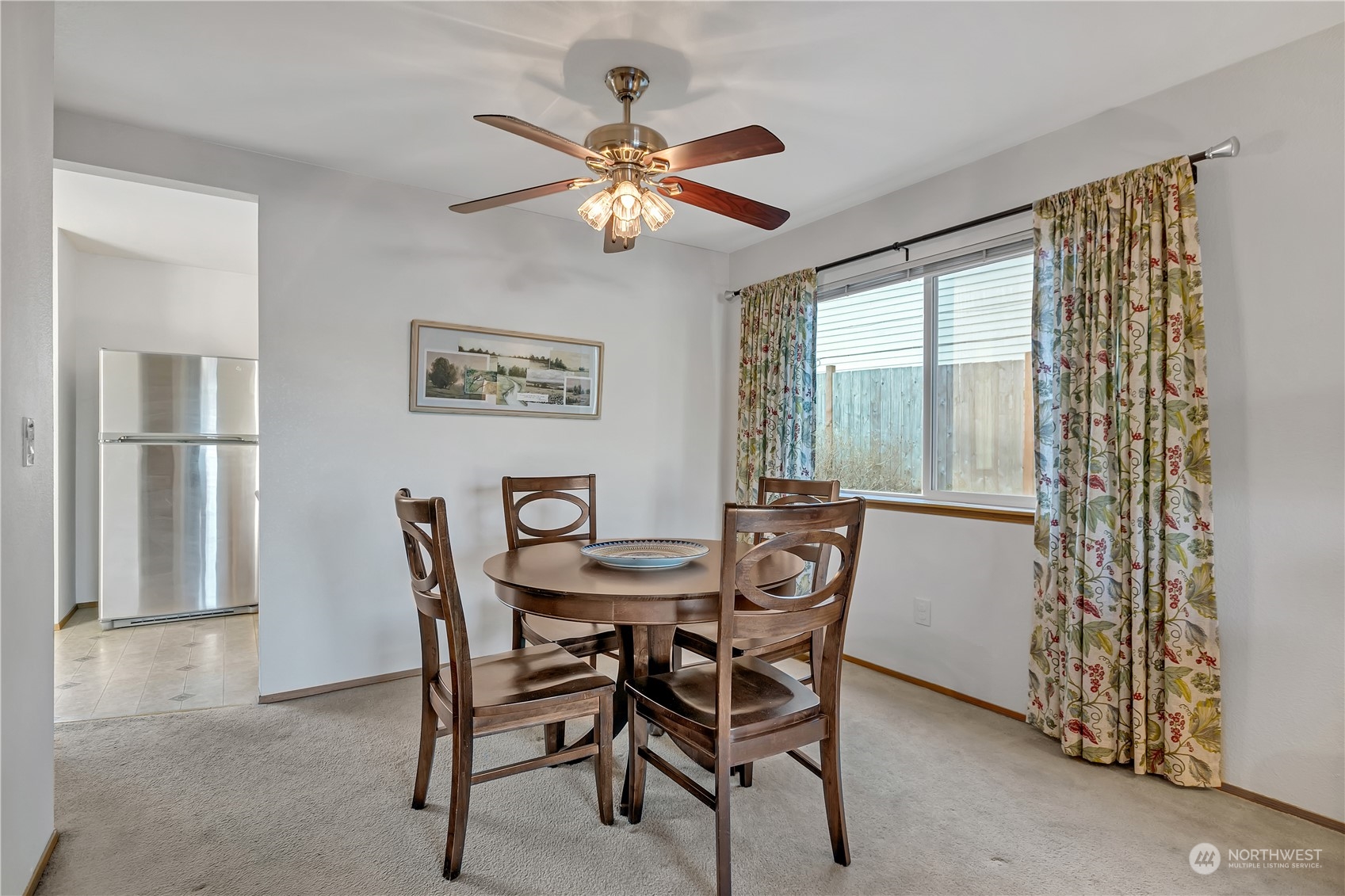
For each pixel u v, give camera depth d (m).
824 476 3.83
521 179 3.12
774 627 1.60
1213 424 2.18
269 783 2.14
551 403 3.62
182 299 4.64
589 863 1.75
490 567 2.10
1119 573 2.30
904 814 1.99
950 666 2.96
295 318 2.90
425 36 2.01
